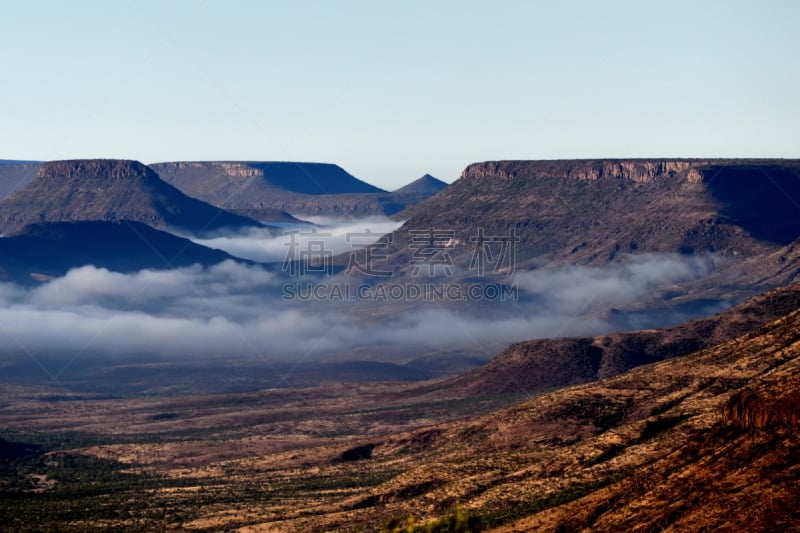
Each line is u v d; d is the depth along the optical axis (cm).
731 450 14550
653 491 14625
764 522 12588
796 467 13488
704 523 13038
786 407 14438
